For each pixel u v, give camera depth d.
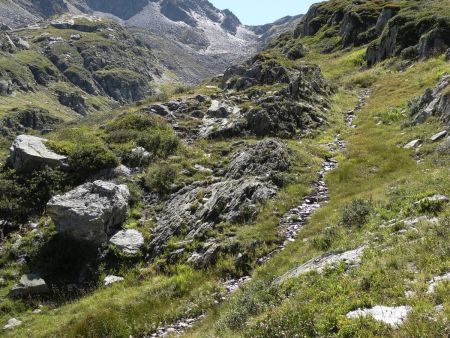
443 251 12.33
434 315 9.30
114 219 24.61
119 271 22.25
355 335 9.28
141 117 37.06
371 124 36.75
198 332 15.52
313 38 95.75
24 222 27.09
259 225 21.91
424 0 73.69
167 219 25.03
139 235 24.09
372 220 18.34
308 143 34.34
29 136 31.83
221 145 34.06
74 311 19.50
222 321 14.64
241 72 51.41
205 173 29.58
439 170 21.78
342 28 87.56
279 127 36.16
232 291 18.08
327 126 38.47
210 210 23.67
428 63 48.91
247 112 37.34
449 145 25.22
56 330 17.91
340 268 13.57
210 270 20.00
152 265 21.84
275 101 38.75
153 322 17.62
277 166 27.50
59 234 24.22
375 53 63.81
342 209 21.19
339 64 70.12
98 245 23.41
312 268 14.91
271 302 13.63
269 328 11.05
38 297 21.42
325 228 19.81
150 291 19.50
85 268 22.64
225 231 22.00
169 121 39.62
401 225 16.00
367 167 27.36
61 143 31.72
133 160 31.59
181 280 19.69
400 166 25.97
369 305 10.67
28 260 23.86
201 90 49.84
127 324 17.64
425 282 11.09
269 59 51.97
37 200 28.05
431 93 33.53
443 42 51.75
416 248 13.02
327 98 45.88
